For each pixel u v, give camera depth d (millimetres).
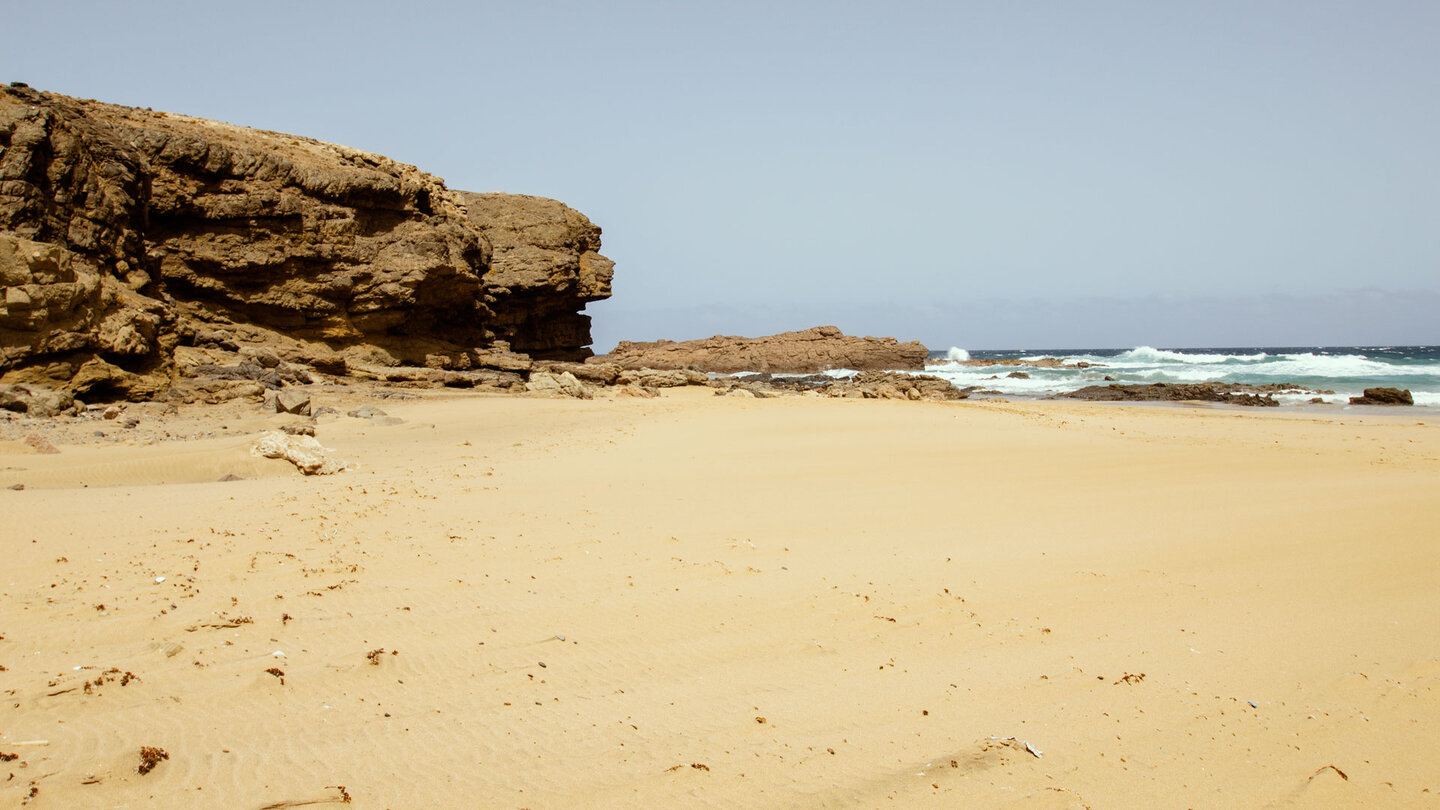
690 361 93688
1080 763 4840
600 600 7848
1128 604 7758
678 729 5227
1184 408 40531
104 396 24375
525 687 5875
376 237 37625
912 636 6977
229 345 31984
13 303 21891
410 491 13477
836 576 8664
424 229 39031
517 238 53781
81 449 16703
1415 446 21875
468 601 7719
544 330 58031
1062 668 6266
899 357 90750
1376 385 54438
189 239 32750
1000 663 6387
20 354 22219
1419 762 4914
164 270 32156
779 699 5719
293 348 34562
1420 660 6301
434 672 6098
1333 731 5273
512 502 12594
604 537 10328
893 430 24266
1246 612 7496
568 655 6516
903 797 4410
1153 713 5508
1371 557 9055
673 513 11898
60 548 8859
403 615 7258
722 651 6645
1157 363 89375
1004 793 4465
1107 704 5645
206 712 5238
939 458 17859
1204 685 5961
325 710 5375
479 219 53688
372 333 37938
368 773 4551
